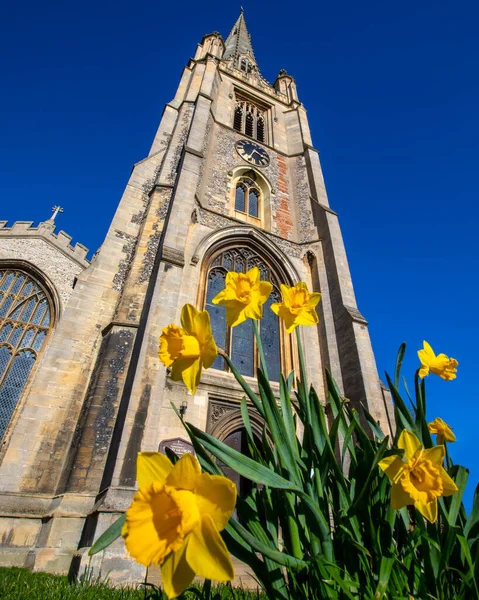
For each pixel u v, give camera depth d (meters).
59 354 12.00
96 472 8.91
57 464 10.58
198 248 14.02
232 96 23.42
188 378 1.58
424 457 1.45
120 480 7.72
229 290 2.02
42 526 9.11
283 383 2.21
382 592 1.38
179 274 11.39
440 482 1.37
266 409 1.91
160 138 19.47
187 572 1.01
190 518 1.02
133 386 9.02
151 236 13.81
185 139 18.12
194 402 10.68
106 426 9.47
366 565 1.57
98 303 13.30
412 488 1.39
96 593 4.69
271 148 21.78
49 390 11.41
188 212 13.59
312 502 1.59
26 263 20.64
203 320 1.61
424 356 2.22
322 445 2.04
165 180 16.02
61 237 22.61
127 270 13.75
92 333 12.69
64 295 20.67
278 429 1.88
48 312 20.14
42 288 20.66
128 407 8.67
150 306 10.41
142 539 1.01
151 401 9.04
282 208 18.92
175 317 10.55
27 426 10.80
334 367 13.47
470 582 1.52
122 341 10.88
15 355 17.91
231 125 21.72
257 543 1.41
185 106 19.77
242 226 15.98
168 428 9.64
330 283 15.61
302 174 20.89
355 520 1.69
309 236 17.69
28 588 4.84
